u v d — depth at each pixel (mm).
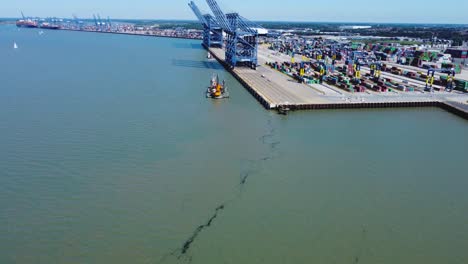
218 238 33188
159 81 101812
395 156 51656
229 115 69875
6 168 44906
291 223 35531
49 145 52250
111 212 36531
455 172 46969
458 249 32594
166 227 34531
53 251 31109
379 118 70438
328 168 47250
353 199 40031
